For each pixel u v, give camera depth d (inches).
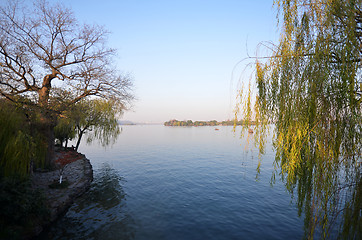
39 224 348.8
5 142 360.2
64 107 664.4
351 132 168.4
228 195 600.4
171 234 373.4
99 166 1027.9
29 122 568.1
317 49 180.4
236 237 366.0
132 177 808.9
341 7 172.4
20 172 363.6
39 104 607.8
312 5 194.4
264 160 1208.8
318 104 180.9
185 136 3666.3
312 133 189.0
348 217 167.2
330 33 175.5
